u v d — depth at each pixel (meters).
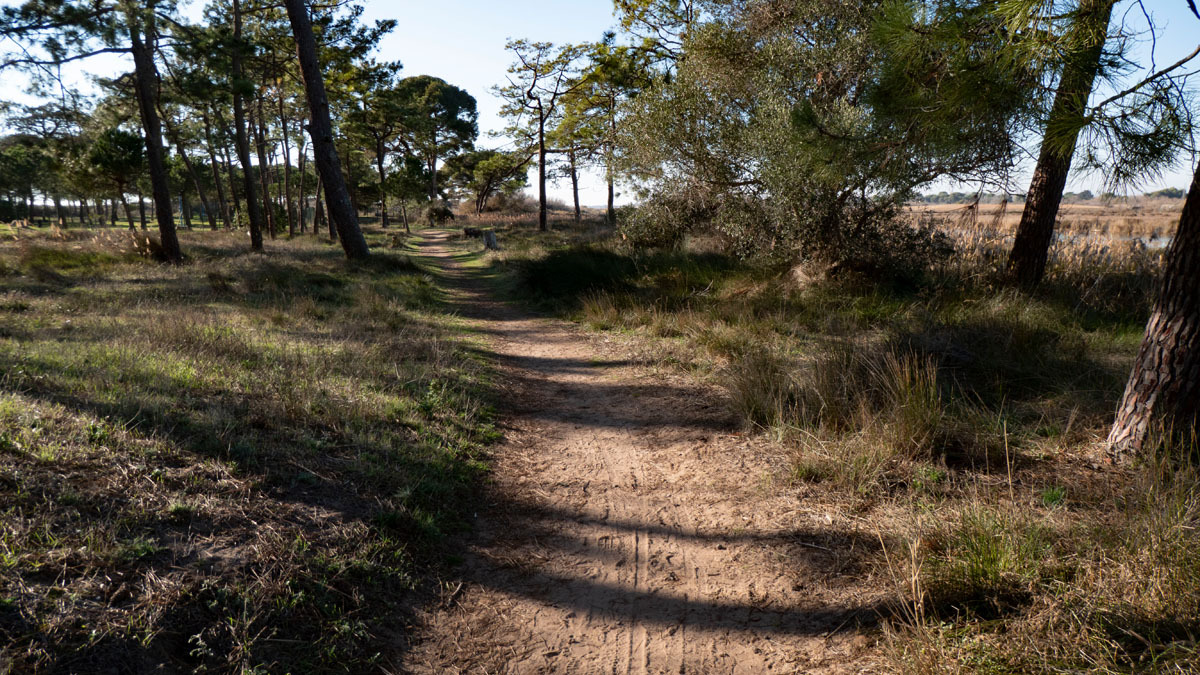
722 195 13.10
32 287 10.32
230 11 22.22
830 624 2.86
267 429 4.36
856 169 5.01
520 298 13.61
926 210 11.22
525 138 40.03
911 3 3.73
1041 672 2.27
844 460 4.26
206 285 11.35
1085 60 3.35
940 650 2.44
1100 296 8.84
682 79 12.81
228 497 3.32
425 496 3.90
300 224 43.59
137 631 2.28
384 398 5.45
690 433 5.35
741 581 3.28
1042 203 9.35
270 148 39.06
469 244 30.09
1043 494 3.64
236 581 2.69
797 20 12.20
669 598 3.18
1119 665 2.23
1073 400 4.97
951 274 10.65
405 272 16.47
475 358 7.81
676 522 3.94
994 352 6.21
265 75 25.17
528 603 3.13
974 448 4.31
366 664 2.57
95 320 7.52
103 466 3.30
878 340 7.04
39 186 50.69
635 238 15.87
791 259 11.34
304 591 2.78
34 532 2.63
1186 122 3.27
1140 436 3.91
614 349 8.58
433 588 3.16
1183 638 2.29
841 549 3.42
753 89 12.30
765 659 2.70
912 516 3.54
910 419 4.43
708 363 7.25
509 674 2.63
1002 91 3.62
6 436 3.32
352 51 28.70
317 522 3.32
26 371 4.68
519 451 5.10
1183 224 3.76
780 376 5.84
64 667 2.06
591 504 4.21
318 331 8.08
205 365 5.56
